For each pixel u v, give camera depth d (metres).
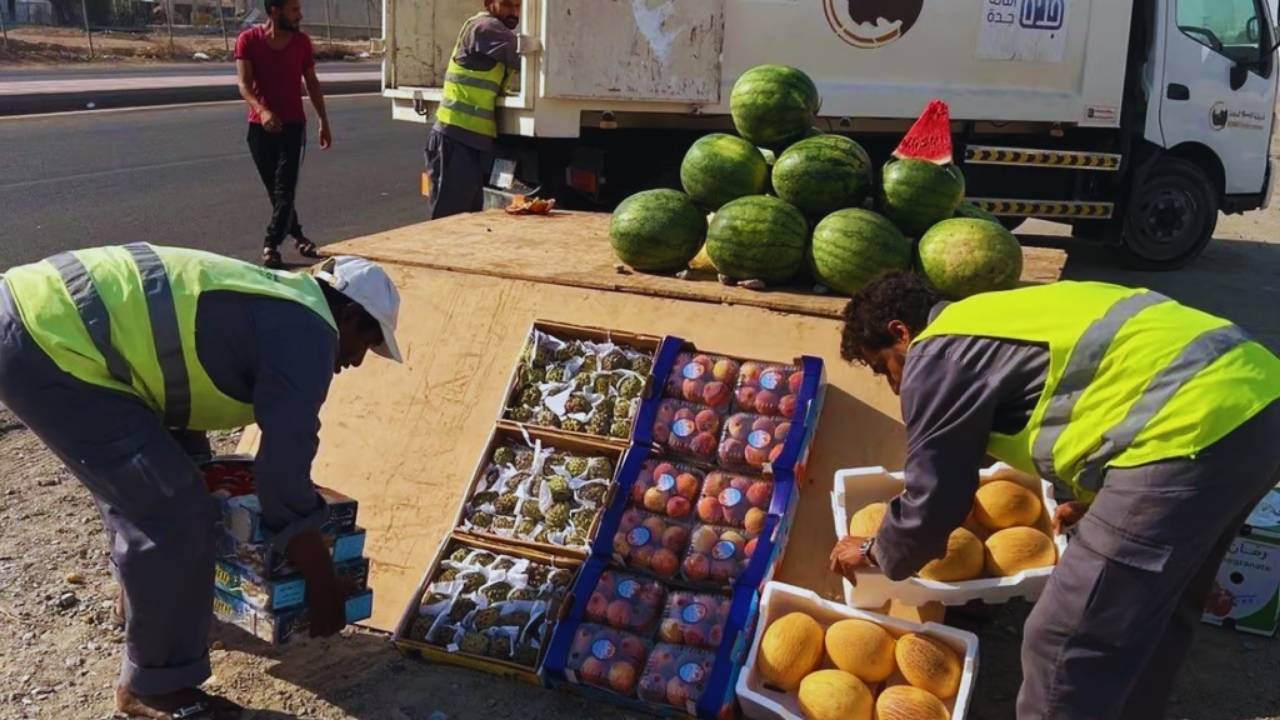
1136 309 2.75
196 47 37.22
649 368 4.24
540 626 3.70
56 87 20.33
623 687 3.47
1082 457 2.73
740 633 3.47
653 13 7.33
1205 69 9.90
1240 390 2.60
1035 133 9.55
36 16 40.66
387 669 3.71
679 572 3.74
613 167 8.16
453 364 4.58
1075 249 11.78
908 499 2.91
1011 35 8.64
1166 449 2.60
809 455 4.01
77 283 3.03
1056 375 2.72
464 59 7.43
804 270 4.70
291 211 8.73
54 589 4.12
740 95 4.98
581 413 4.18
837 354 4.21
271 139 8.50
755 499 3.81
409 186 13.05
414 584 4.03
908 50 8.38
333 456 4.44
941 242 4.36
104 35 39.00
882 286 3.11
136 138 15.51
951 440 2.80
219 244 9.49
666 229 4.76
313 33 46.59
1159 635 2.72
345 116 20.33
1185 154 10.31
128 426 3.03
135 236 9.61
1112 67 9.12
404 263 5.03
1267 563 4.12
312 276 3.39
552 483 4.02
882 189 4.69
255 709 3.45
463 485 4.23
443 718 3.44
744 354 4.28
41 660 3.67
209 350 3.06
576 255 5.33
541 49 7.09
